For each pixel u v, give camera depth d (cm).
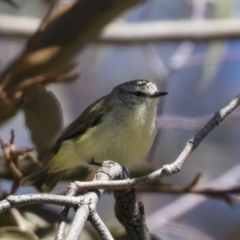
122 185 613
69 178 1087
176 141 1538
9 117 950
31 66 909
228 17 1359
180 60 1413
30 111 962
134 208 711
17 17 1401
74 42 1078
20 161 973
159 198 1435
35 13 1450
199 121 1241
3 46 1584
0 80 992
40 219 908
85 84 1664
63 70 892
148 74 1714
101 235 541
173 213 1273
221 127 1611
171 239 1180
